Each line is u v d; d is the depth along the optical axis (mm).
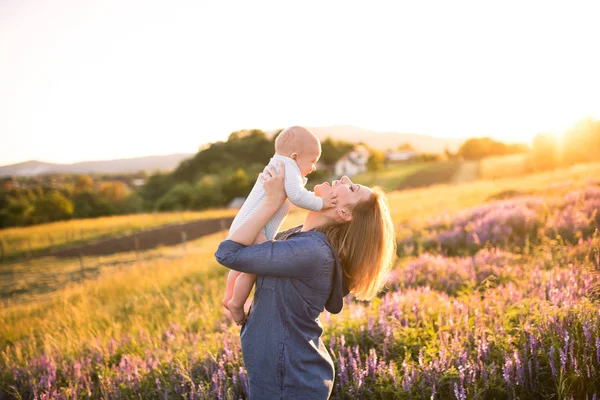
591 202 9383
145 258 23359
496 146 145500
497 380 3166
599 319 3357
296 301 2305
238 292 2453
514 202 12336
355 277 2521
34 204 81312
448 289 6312
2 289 20172
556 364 3107
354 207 2445
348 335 4270
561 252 6641
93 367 5488
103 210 88812
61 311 11289
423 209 18984
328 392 2342
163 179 102688
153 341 6141
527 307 4121
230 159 100062
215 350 4500
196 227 36375
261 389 2330
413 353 3848
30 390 4789
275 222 2461
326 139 142125
